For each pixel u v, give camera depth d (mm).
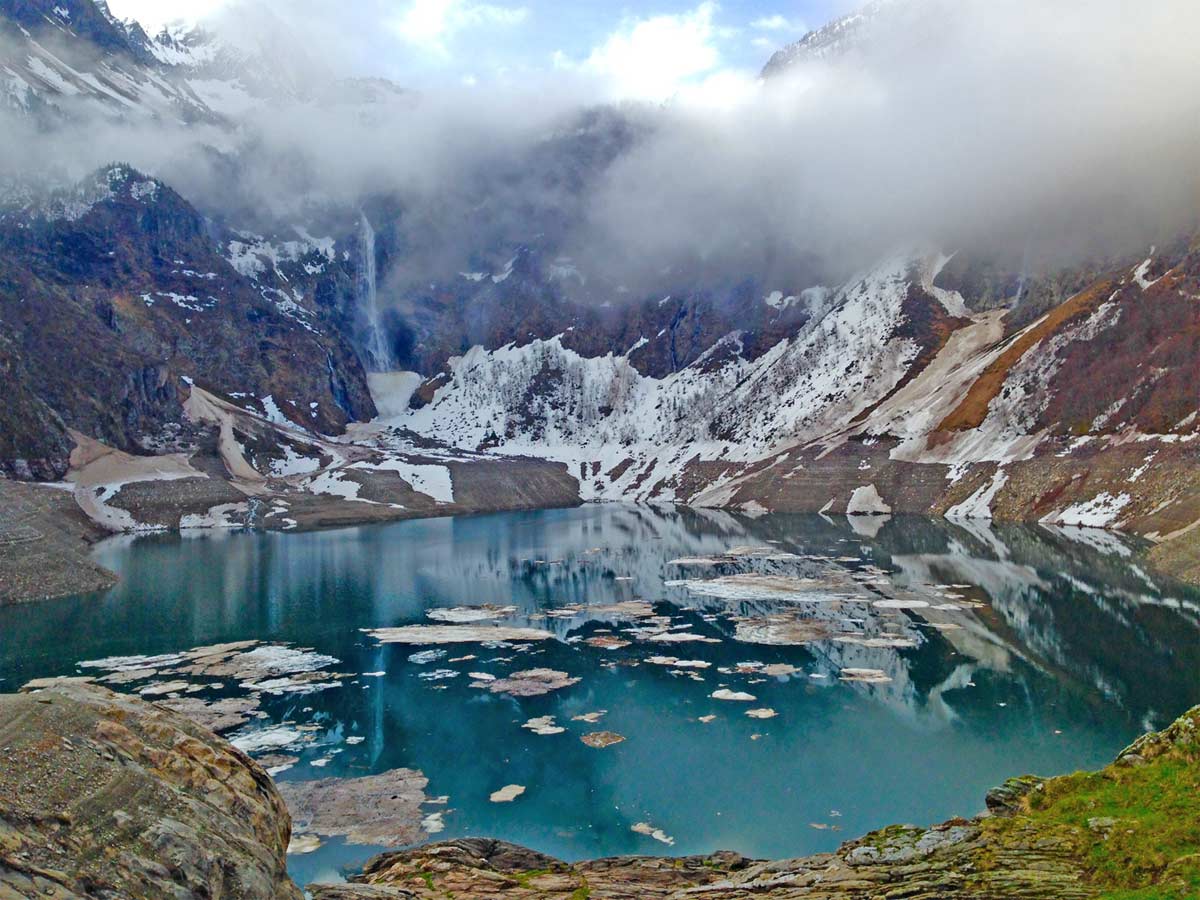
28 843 22109
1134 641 84375
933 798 54438
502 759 62594
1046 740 62219
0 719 26062
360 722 70125
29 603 112750
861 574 126312
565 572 135375
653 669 83625
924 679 77188
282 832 29828
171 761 27891
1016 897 30219
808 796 55406
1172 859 29297
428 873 42188
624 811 54062
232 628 100938
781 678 79688
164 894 23188
